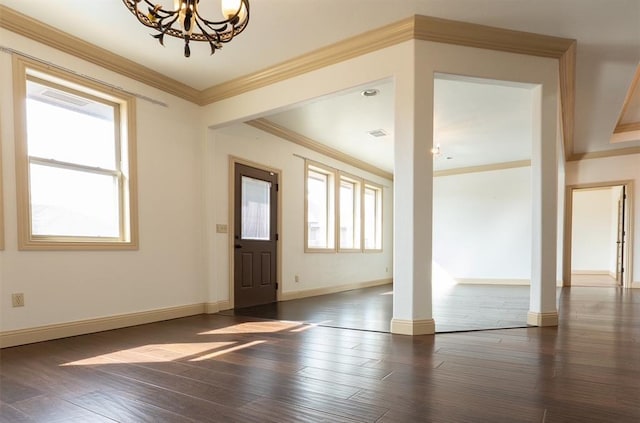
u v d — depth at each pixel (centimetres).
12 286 291
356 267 767
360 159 762
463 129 564
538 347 279
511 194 809
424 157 314
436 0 278
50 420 167
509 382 208
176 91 421
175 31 199
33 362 250
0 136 287
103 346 291
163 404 182
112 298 355
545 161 344
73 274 328
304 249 619
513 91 423
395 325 324
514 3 282
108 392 198
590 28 313
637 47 343
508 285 789
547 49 334
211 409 176
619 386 202
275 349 280
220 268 467
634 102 529
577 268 1057
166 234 408
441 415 168
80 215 345
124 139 374
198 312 440
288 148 593
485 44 322
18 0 277
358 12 293
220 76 406
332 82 351
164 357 261
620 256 803
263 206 542
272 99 392
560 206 721
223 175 476
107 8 287
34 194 315
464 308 470
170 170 415
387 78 323
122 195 375
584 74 398
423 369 230
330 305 514
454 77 323
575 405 178
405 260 317
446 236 867
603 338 305
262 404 181
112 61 357
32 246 302
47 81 324
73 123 343
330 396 190
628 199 700
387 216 904
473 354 262
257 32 319
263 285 535
